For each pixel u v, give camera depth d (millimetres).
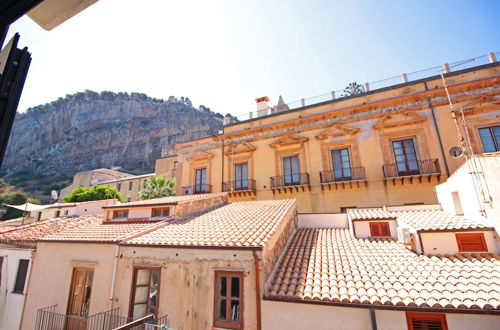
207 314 8234
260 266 7992
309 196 20016
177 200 14617
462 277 7711
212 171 24531
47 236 12883
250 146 23203
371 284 7648
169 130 110812
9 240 13859
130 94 124688
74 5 1923
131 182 55375
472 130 16656
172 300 8828
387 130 18875
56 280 11297
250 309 7750
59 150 106375
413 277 7945
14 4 1383
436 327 6570
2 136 1445
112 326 9188
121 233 11484
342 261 9477
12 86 1582
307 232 13914
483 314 6230
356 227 12492
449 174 16625
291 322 7328
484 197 9602
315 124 21281
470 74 17453
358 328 6875
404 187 17625
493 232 9219
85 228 13891
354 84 31828
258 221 11094
